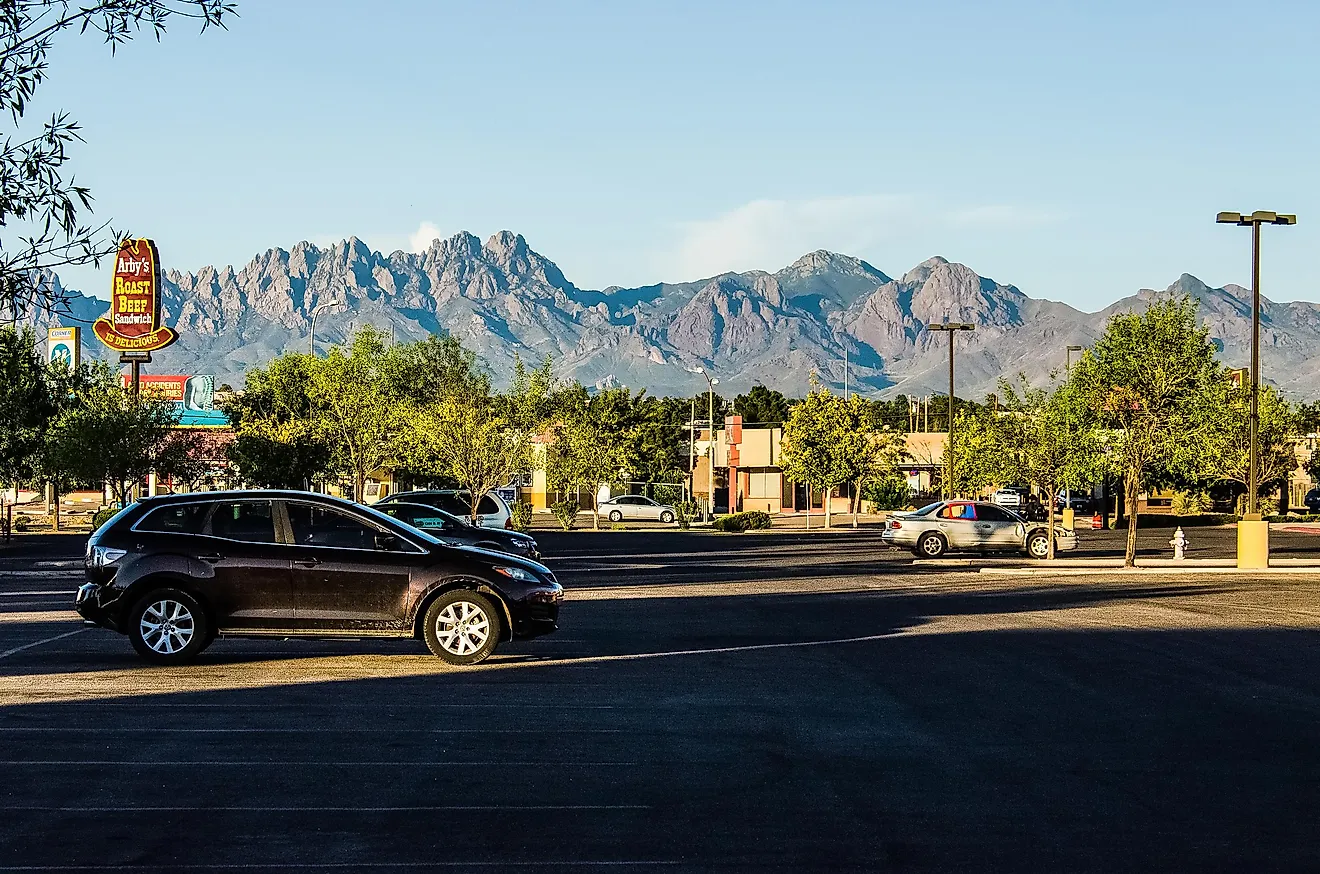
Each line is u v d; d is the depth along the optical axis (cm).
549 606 1421
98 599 1391
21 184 841
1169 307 3372
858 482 6006
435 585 1397
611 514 7156
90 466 3975
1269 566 3172
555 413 5972
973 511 3728
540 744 980
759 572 3005
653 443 9381
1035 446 4369
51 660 1405
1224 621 1933
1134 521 3309
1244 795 833
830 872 658
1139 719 1109
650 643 1617
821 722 1084
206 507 1417
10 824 738
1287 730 1062
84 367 5169
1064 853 694
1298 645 1636
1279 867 671
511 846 700
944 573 3019
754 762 924
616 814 772
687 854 688
